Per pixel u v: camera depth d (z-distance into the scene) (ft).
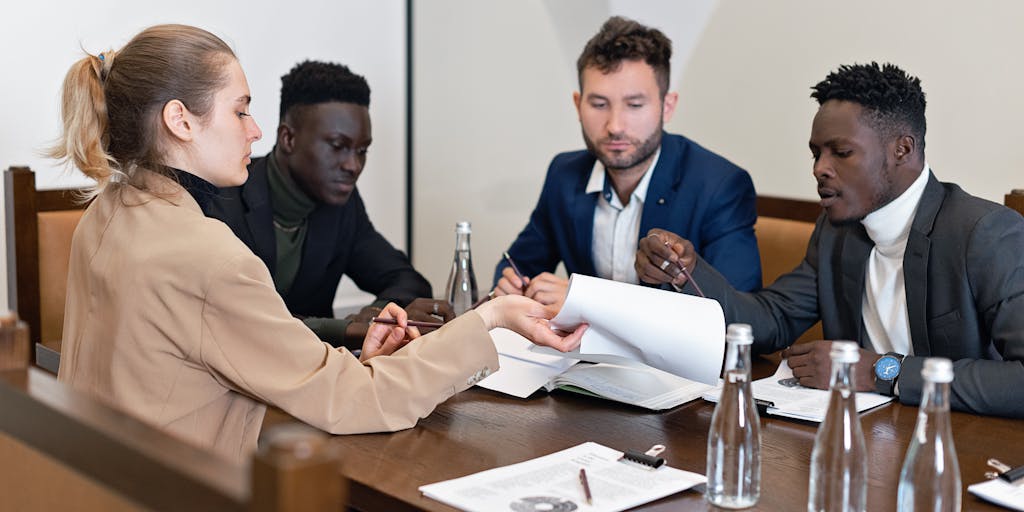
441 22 12.46
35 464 3.01
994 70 8.69
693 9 10.80
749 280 7.22
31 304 7.58
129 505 2.64
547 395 5.47
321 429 4.68
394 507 3.94
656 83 7.26
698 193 7.39
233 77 4.88
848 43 9.66
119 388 4.55
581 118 7.55
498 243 12.22
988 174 8.86
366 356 5.53
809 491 3.78
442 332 5.04
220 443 4.75
